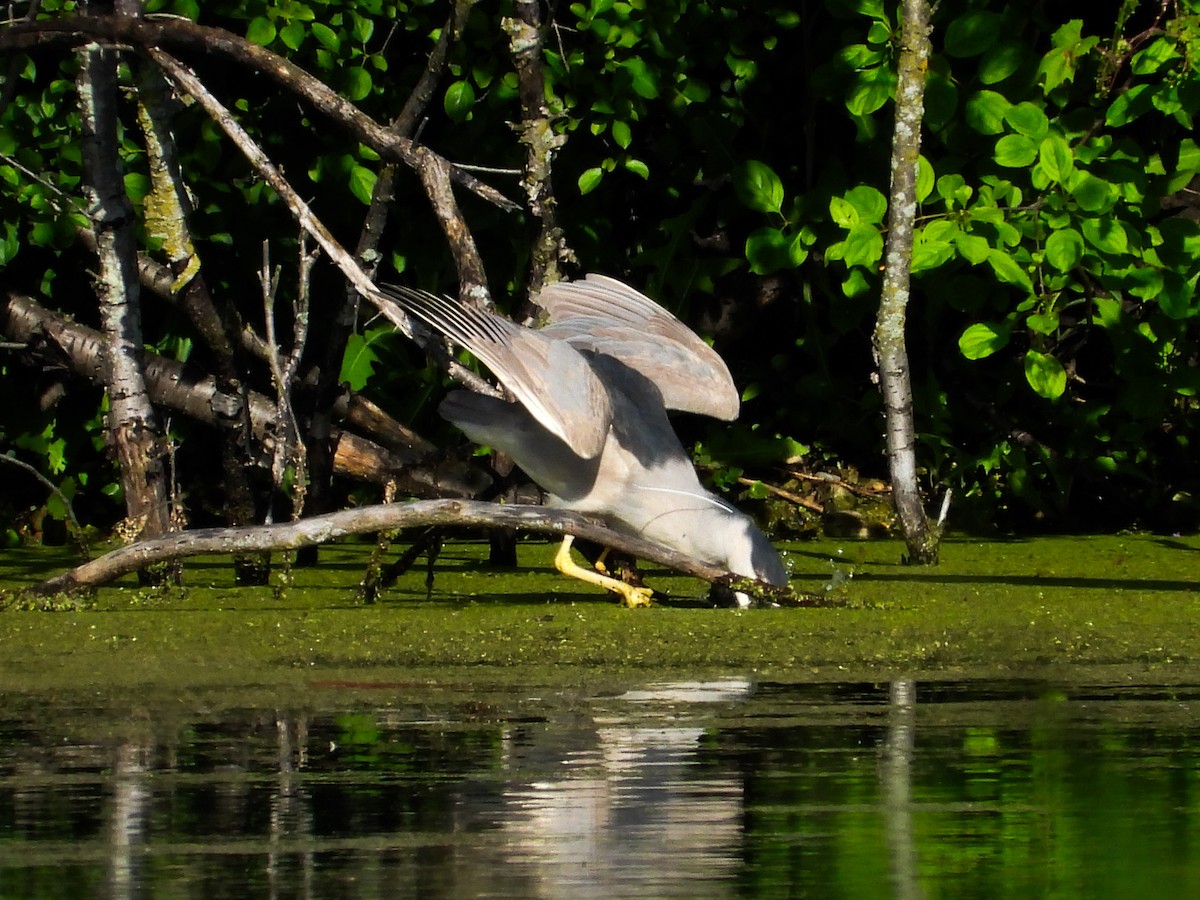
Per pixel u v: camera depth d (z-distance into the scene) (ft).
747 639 32.07
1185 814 18.80
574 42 50.67
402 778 20.52
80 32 37.88
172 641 31.83
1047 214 49.78
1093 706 25.36
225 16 47.96
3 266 50.26
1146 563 44.47
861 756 21.72
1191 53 47.47
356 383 49.98
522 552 48.19
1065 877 16.30
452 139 51.37
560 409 34.37
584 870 16.67
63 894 15.89
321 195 51.44
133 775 20.66
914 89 43.45
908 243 44.06
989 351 49.90
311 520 35.88
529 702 25.80
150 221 40.98
